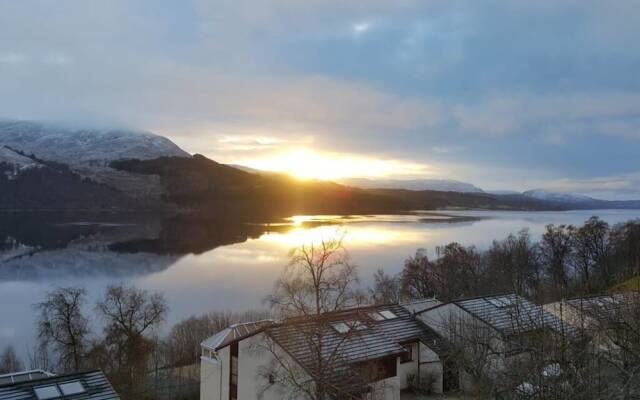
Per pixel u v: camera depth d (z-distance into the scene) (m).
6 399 24.16
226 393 35.91
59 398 24.72
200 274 125.19
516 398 15.59
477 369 19.70
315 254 70.62
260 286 109.56
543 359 16.23
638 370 15.00
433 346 38.72
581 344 17.80
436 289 90.56
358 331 34.56
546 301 60.06
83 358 51.12
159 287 110.38
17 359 62.38
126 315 59.03
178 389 46.69
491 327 31.48
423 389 38.59
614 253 105.50
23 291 111.25
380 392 33.94
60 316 54.19
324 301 36.66
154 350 56.06
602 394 14.28
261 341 33.31
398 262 125.94
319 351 29.62
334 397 30.44
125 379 46.41
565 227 161.62
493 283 86.88
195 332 65.69
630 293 29.70
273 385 32.62
